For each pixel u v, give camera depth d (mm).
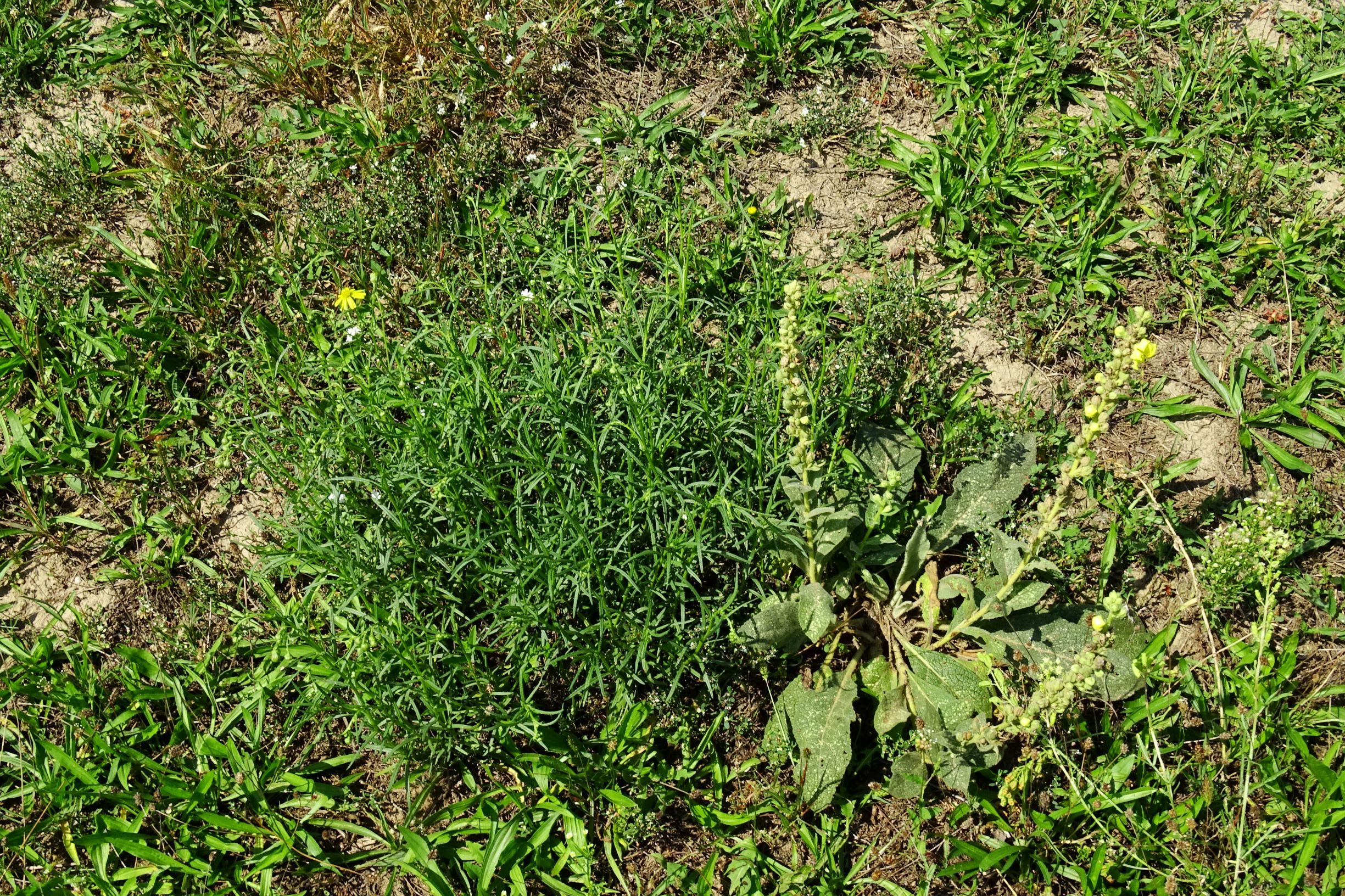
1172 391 3928
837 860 2982
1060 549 3449
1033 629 3139
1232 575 3236
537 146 4582
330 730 3240
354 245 4250
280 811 3111
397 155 4285
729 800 3080
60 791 3004
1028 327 3988
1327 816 2877
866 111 4613
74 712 3188
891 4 4984
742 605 3186
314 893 2986
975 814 3035
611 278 3908
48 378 3939
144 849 2902
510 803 3092
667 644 3094
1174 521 3541
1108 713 3076
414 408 3322
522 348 3561
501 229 4168
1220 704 3020
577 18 4809
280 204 4387
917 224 4320
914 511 3496
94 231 4207
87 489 3754
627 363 3582
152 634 3461
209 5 4879
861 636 3275
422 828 3025
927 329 3971
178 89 4668
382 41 4715
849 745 2965
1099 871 2838
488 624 3330
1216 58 4723
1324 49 4723
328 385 3764
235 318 4145
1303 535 3488
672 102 4656
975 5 4867
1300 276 4090
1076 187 4281
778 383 2971
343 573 3145
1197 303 4062
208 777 3043
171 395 3965
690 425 3441
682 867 2943
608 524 3162
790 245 4262
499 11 4887
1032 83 4668
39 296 4051
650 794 3045
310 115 4543
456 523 3250
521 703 3041
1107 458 3705
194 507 3643
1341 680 3258
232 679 3301
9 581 3566
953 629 3160
